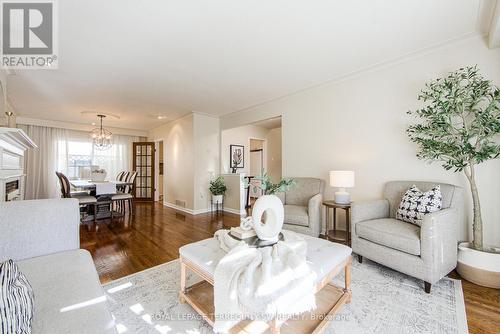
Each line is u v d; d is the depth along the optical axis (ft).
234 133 19.86
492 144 6.57
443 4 5.79
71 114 16.81
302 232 8.96
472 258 6.18
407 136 8.47
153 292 5.81
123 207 15.99
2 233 4.10
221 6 5.78
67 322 2.55
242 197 16.01
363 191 9.65
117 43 7.45
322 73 9.90
